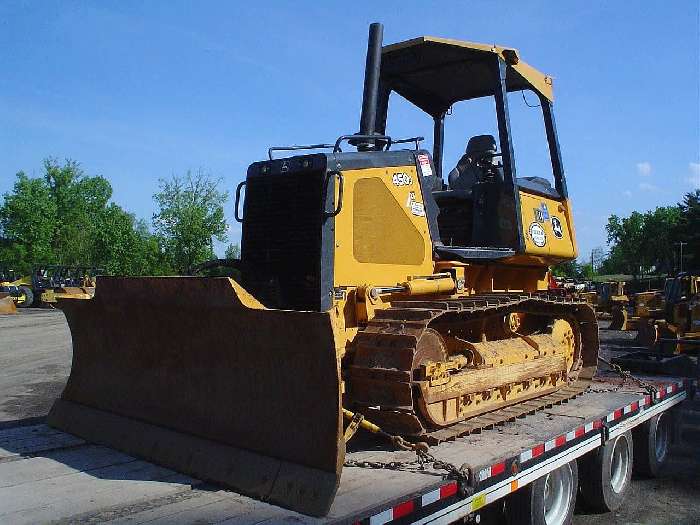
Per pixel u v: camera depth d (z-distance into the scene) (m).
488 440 4.96
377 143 5.99
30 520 3.46
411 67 6.84
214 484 4.09
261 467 3.93
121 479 4.21
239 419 4.23
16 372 12.27
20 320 23.00
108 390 5.37
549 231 7.00
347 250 5.05
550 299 6.73
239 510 3.58
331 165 4.96
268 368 4.09
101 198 67.25
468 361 5.44
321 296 4.83
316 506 3.48
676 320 16.88
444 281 5.73
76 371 5.78
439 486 3.84
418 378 4.65
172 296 4.67
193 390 4.61
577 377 7.39
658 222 88.25
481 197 6.59
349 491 3.73
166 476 4.28
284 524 3.33
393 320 4.84
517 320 6.90
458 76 7.12
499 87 6.41
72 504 3.71
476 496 4.12
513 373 5.74
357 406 4.76
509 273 7.15
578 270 79.88
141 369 5.07
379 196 5.33
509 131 6.40
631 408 6.55
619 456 6.50
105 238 52.06
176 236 41.09
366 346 4.74
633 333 21.80
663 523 5.88
